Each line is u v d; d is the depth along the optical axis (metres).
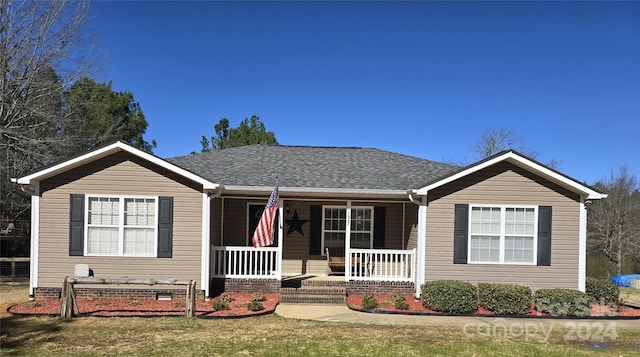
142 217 13.55
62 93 26.20
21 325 10.50
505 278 14.14
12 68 23.30
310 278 15.48
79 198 13.35
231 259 15.90
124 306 12.56
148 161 13.55
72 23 24.92
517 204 14.22
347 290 14.77
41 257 13.30
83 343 9.02
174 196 13.62
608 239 33.94
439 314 12.45
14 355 8.20
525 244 14.20
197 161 17.23
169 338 9.47
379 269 16.28
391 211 16.81
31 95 24.47
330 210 16.92
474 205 14.24
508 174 14.28
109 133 29.08
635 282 23.02
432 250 14.20
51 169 12.96
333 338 9.70
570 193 14.23
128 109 32.53
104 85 31.20
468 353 8.85
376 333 10.24
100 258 13.37
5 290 16.14
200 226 13.67
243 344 9.08
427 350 8.97
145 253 13.50
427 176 16.23
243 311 12.12
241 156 18.36
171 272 13.55
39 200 13.31
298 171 16.52
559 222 14.21
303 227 16.78
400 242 16.80
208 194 13.77
